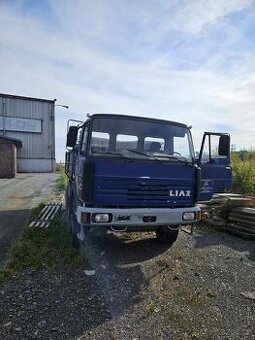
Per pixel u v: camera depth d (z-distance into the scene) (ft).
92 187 16.15
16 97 100.68
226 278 15.85
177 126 19.29
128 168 16.71
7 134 100.27
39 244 19.57
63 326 11.39
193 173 18.43
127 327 11.39
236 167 42.91
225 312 12.60
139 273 16.34
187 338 10.78
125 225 16.46
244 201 24.71
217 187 29.78
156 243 21.58
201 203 27.63
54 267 16.61
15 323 11.48
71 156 23.77
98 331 11.12
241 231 23.99
